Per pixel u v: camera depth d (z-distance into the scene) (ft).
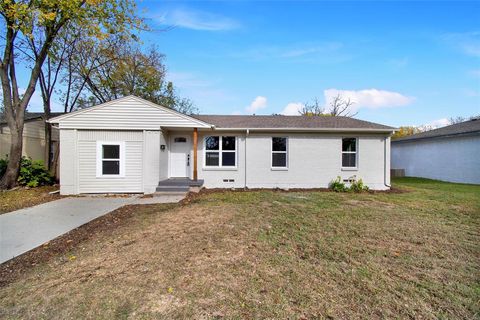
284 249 13.33
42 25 34.42
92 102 64.54
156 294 9.08
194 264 11.50
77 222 19.29
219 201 27.14
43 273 10.89
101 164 32.78
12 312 8.11
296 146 38.75
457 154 49.19
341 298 8.84
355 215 20.76
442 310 8.20
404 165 63.36
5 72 35.06
